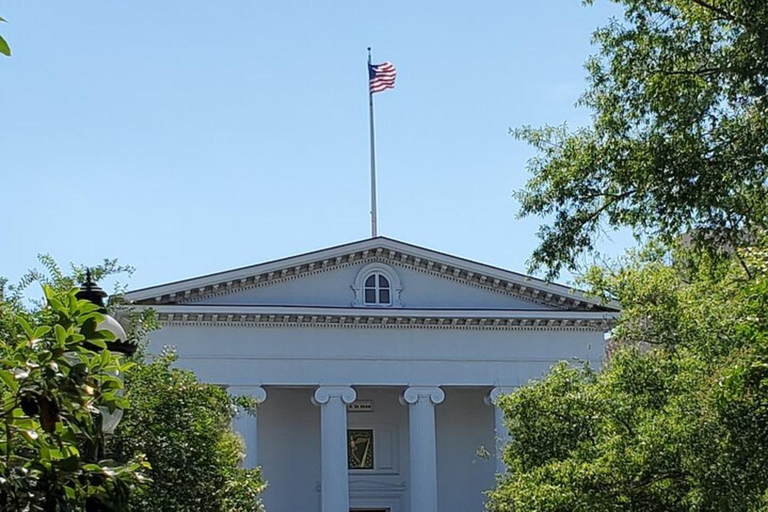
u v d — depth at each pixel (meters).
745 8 17.22
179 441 19.94
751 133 17.59
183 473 20.00
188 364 49.00
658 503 22.08
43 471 7.16
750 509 19.33
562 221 19.58
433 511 50.66
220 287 49.88
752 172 17.94
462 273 52.53
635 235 19.45
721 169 17.78
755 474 19.33
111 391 7.48
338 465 50.25
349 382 50.78
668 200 18.22
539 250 19.67
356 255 51.75
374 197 54.91
